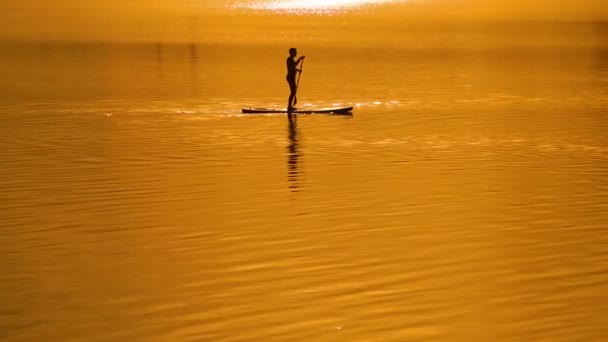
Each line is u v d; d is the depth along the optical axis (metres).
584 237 33.31
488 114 70.25
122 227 35.44
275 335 24.22
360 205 38.69
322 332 24.34
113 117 67.94
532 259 30.59
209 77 101.56
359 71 110.88
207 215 37.22
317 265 30.19
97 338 24.20
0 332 24.72
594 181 43.81
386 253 31.45
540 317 25.17
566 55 140.75
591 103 77.44
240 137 58.12
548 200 39.56
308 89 89.12
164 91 86.62
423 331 24.27
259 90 88.12
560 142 56.03
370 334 24.14
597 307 25.88
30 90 86.62
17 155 51.59
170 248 32.50
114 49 149.75
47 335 24.44
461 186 42.59
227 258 31.17
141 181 44.12
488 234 33.88
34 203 39.59
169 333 24.48
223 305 26.52
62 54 136.62
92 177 45.16
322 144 55.25
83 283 28.67
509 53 145.38
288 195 40.81
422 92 86.38
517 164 48.44
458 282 28.22
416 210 37.75
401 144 55.28
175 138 57.66
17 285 28.55
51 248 32.62
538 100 79.69
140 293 27.67
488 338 23.73
